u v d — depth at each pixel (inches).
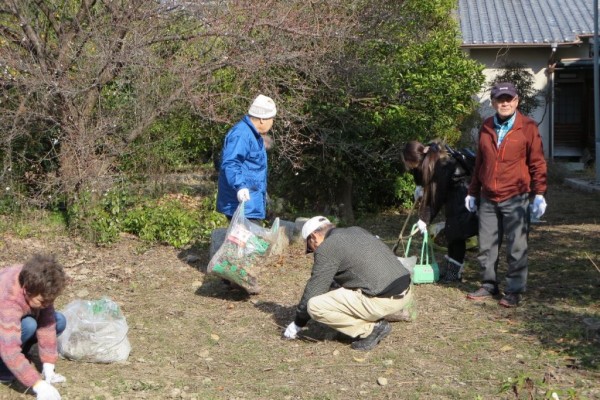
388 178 485.1
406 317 253.0
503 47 839.7
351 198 473.7
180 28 387.9
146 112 393.7
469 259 346.0
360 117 434.6
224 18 376.2
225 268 273.9
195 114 404.2
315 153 435.2
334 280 232.2
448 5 515.5
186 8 369.4
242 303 280.2
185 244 371.6
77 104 379.2
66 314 219.1
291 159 424.5
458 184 295.6
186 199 460.1
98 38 367.2
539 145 264.4
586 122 900.0
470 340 235.5
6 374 194.4
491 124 268.4
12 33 382.9
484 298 279.6
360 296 222.4
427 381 203.3
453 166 294.4
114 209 384.2
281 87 418.3
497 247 275.9
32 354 218.5
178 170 533.0
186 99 380.8
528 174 265.7
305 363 219.1
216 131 462.0
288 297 287.9
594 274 317.7
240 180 277.9
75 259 342.0
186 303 280.5
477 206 282.8
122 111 398.9
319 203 459.2
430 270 302.8
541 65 864.3
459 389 197.2
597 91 665.0
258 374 211.0
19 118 378.6
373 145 443.2
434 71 451.8
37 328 192.2
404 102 451.8
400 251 367.6
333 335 242.2
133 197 418.0
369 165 449.7
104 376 205.8
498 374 206.8
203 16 374.6
